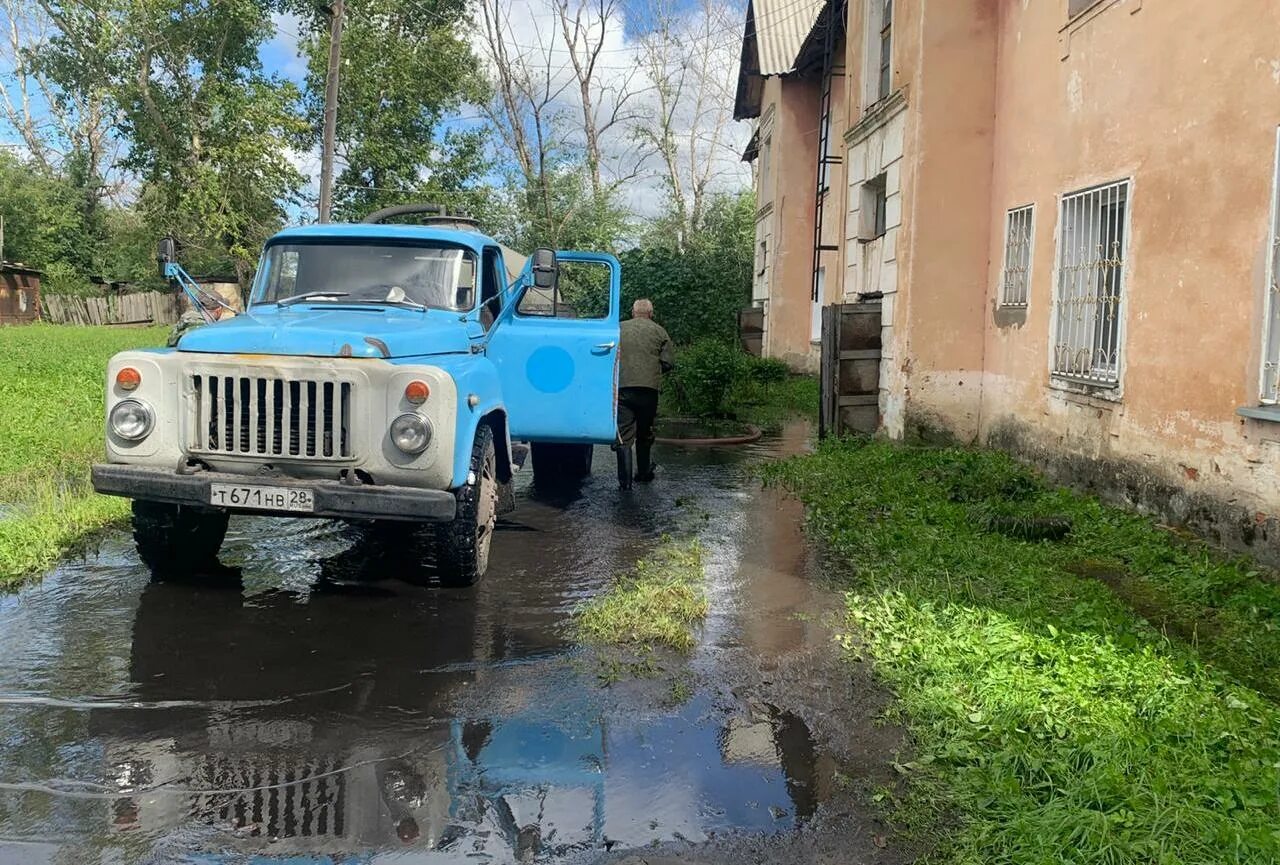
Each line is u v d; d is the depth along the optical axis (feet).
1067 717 12.68
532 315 26.22
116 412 16.72
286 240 21.89
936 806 11.01
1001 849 9.94
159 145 106.22
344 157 104.53
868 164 41.22
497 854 10.03
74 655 15.11
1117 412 25.26
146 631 16.26
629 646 16.17
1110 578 20.35
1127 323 24.72
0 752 11.89
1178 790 10.75
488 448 19.60
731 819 10.84
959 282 35.04
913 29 34.94
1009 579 19.33
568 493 29.66
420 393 16.35
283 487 16.16
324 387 16.43
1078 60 27.71
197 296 21.93
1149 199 23.77
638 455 31.68
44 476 27.27
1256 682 14.52
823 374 40.65
